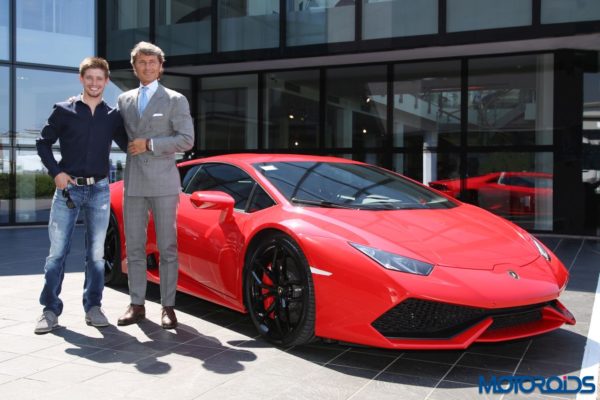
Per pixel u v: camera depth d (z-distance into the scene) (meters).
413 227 3.43
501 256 3.27
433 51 8.98
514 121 9.10
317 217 3.42
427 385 2.86
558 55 8.84
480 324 2.99
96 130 3.82
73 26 10.62
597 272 5.92
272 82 10.71
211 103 11.23
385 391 2.78
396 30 8.84
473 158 9.33
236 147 11.04
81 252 7.41
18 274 5.80
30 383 2.86
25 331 3.79
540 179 9.01
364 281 3.01
